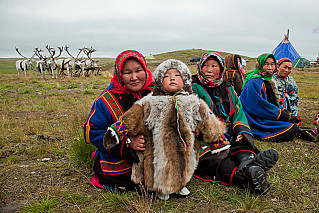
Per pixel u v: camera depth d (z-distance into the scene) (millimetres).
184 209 2486
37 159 3939
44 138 4926
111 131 2305
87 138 2764
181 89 2416
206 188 2895
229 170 2869
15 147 4465
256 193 2689
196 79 3471
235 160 3123
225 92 3350
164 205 2484
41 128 5586
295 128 4637
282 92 5793
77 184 3094
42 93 12539
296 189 2848
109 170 2814
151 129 2379
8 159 3906
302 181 3053
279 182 2975
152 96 2412
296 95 6027
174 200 2633
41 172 3451
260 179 2545
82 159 3633
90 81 19969
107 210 2516
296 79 20781
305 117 6926
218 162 2984
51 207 2580
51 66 25781
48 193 2805
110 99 2777
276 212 2436
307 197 2693
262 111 4812
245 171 2604
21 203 2664
